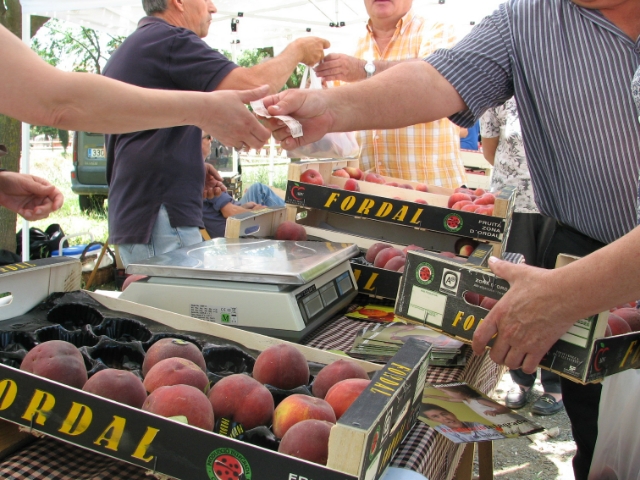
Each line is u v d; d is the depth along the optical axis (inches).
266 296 59.9
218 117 58.1
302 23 248.2
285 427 36.6
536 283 42.8
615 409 61.5
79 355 42.0
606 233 63.5
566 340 43.5
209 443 31.6
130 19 239.8
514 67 64.9
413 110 64.8
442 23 132.3
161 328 54.4
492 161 149.7
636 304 57.7
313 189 91.4
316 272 64.3
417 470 37.3
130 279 66.7
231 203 155.5
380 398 32.5
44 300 57.2
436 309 50.5
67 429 35.6
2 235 170.4
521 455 111.7
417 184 116.6
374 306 76.1
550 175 67.3
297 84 564.7
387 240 98.7
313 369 48.2
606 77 58.5
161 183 102.0
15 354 45.8
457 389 51.6
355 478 29.0
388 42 135.7
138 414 33.4
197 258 66.2
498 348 45.3
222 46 290.7
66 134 573.0
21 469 36.8
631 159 59.0
